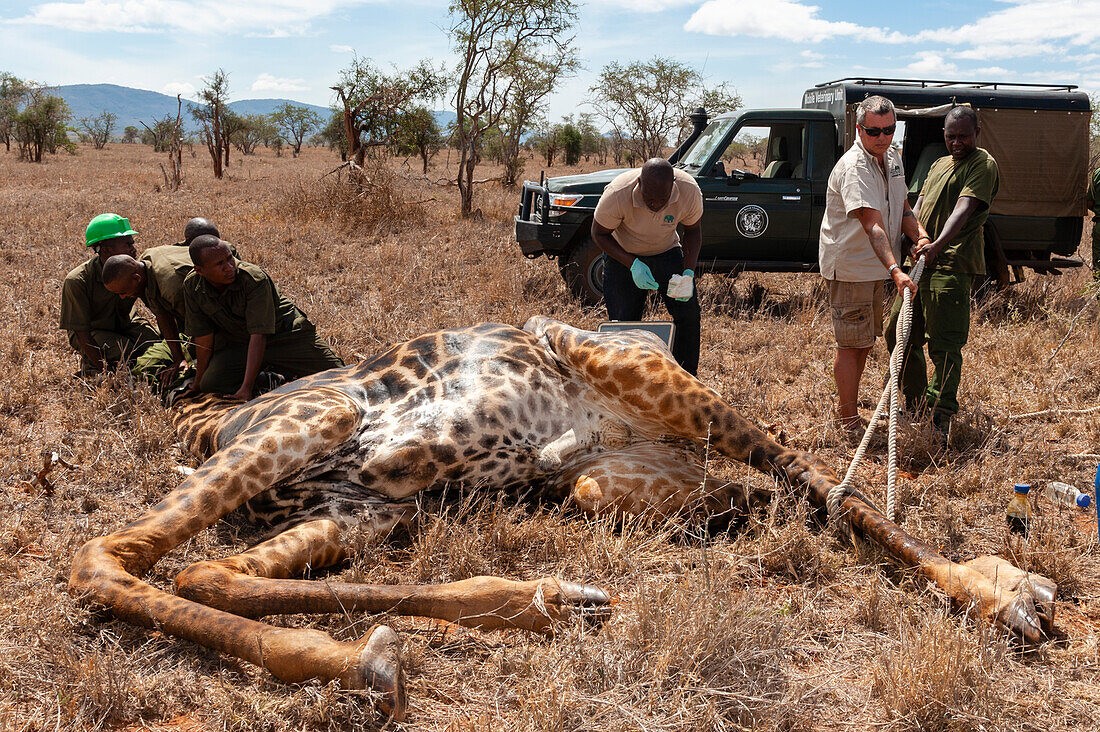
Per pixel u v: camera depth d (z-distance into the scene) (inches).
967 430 201.8
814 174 376.2
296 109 2475.4
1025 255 395.9
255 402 158.6
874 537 134.0
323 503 142.6
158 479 167.3
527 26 690.2
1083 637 118.3
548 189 374.0
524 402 152.3
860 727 101.7
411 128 844.6
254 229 491.8
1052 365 253.4
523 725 97.0
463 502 147.8
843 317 205.5
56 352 253.0
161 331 226.4
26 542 142.6
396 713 95.6
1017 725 100.3
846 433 207.3
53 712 100.5
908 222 203.0
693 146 424.2
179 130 943.0
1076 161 377.1
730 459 168.4
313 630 103.9
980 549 147.6
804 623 121.2
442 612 112.7
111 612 113.0
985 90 375.9
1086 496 160.6
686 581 123.8
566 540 142.8
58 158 1792.6
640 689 104.0
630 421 155.9
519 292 354.0
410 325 291.7
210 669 107.9
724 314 339.0
